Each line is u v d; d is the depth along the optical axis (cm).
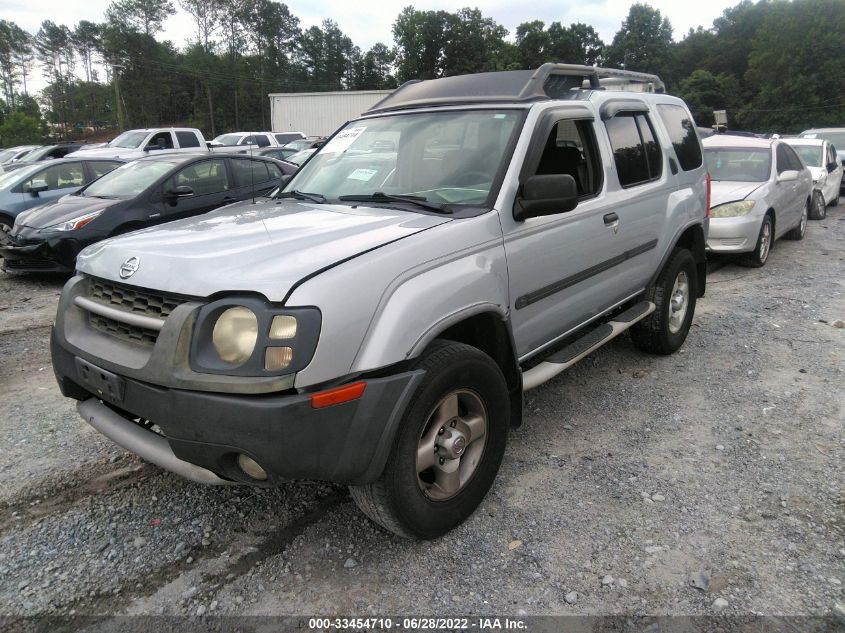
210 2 9594
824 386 474
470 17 8125
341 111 3444
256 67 9800
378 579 275
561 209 323
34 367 549
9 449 395
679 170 521
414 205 337
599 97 435
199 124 8975
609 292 434
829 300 711
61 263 842
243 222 323
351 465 250
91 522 319
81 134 9069
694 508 323
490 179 337
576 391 474
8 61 10469
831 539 297
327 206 353
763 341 579
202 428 240
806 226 1281
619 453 382
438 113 388
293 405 234
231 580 276
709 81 7650
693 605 258
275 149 1886
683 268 535
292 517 321
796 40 6156
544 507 327
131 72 8750
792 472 356
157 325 255
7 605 262
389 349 254
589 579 273
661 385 483
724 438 398
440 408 283
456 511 299
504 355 331
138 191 899
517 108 364
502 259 320
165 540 303
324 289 243
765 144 985
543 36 7619
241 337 240
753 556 286
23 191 1114
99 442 404
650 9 8725
